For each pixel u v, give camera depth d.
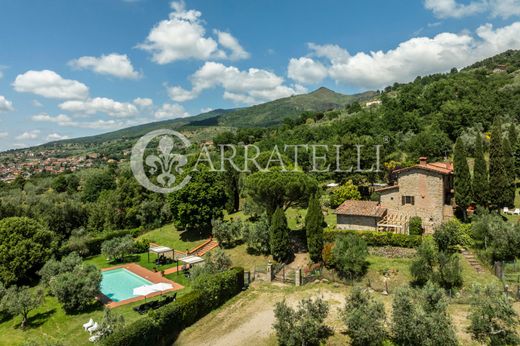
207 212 54.59
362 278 33.38
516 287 27.56
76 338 27.64
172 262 48.84
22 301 30.27
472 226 36.78
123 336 22.59
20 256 43.62
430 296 22.73
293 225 53.44
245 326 27.11
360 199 57.75
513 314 21.83
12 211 64.31
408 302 22.19
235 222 50.25
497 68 175.75
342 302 29.72
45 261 45.53
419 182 43.75
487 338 22.44
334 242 37.44
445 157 83.69
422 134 89.88
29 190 107.69
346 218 44.06
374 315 21.94
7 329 30.50
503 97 107.25
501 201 44.53
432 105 116.50
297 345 22.98
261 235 43.72
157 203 71.31
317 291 32.31
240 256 44.88
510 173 48.19
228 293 32.31
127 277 43.66
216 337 25.81
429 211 43.31
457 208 46.62
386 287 30.64
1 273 42.34
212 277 31.59
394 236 38.41
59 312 33.22
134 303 34.84
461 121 97.25
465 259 34.28
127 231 63.88
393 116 108.50
